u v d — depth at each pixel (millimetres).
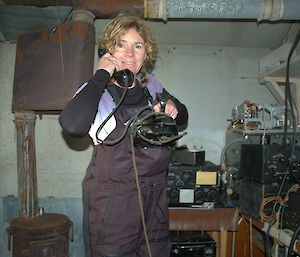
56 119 2160
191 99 2336
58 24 1796
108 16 1684
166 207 1150
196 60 2348
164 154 1085
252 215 1692
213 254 1780
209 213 1808
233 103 2355
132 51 1069
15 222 1762
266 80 2184
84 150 2170
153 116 958
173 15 1658
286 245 1403
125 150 1023
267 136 1862
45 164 2152
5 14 1791
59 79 1611
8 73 2119
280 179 1640
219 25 2062
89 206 1059
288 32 2139
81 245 2127
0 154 2115
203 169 1862
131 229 1020
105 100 1048
